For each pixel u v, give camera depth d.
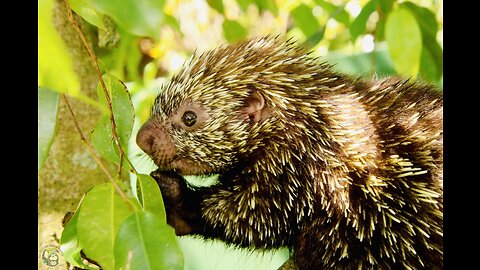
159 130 0.93
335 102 0.92
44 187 0.91
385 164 0.91
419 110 0.93
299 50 0.95
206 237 0.94
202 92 0.92
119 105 0.81
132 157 0.97
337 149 0.91
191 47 1.55
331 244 0.92
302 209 0.92
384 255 0.90
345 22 1.11
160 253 0.77
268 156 0.92
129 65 1.10
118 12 0.76
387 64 1.16
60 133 0.92
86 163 0.92
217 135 0.93
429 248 0.89
